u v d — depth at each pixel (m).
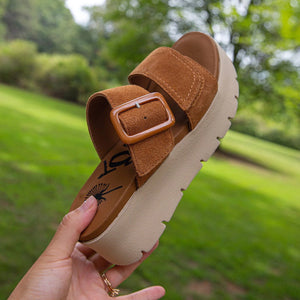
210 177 6.18
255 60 9.65
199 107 0.94
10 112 7.88
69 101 16.78
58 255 0.79
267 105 10.84
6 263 1.81
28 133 5.86
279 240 3.16
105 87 17.75
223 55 1.09
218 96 1.00
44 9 31.70
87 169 4.21
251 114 12.42
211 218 3.43
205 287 1.99
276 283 2.20
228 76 1.06
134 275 1.99
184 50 1.17
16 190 2.91
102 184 0.98
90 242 0.83
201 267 2.23
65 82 16.36
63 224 0.82
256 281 2.19
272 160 12.73
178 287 1.93
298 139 24.16
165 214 0.91
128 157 1.07
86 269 1.00
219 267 2.28
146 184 0.89
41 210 2.60
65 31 31.23
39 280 0.75
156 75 0.95
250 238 3.04
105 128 1.08
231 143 15.80
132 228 0.86
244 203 4.55
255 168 9.58
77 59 16.97
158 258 2.24
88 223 0.85
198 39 1.16
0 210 2.44
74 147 5.58
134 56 10.92
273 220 3.94
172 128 0.96
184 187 0.94
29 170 3.63
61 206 2.76
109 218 0.83
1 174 3.28
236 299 1.92
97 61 23.64
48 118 8.52
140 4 10.47
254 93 10.19
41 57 17.02
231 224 3.37
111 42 11.78
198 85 0.95
